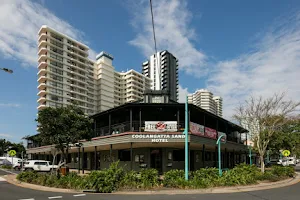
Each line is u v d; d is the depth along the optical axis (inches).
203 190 575.8
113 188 575.5
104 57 5039.4
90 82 4692.4
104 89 4879.4
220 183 628.1
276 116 1064.8
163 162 1059.9
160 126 929.5
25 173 820.6
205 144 1029.2
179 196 504.7
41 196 515.2
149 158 1061.1
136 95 5398.6
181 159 1128.2
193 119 1214.3
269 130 1054.4
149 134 911.0
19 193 561.3
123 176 623.2
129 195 522.3
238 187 617.6
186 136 656.4
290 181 826.8
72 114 770.2
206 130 1064.8
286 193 548.7
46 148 1652.3
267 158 2094.0
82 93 4338.1
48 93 3816.4
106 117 1210.6
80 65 4399.6
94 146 1099.3
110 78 5039.4
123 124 1088.2
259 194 533.0
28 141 2092.8
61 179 658.2
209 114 1119.6
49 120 744.3
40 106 3747.5
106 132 1193.4
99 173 600.4
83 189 585.0
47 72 3870.6
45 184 678.5
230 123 1349.7
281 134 1417.3
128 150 1138.7
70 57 4247.0
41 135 753.0
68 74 4146.2
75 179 635.5
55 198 488.4
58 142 751.7
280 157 2573.8
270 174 796.6
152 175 622.2
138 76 5511.8
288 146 1459.2
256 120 1107.3
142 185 589.3
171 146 1052.5
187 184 595.5
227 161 1670.8
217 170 722.2
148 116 1082.1
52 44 3996.1
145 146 1048.8
